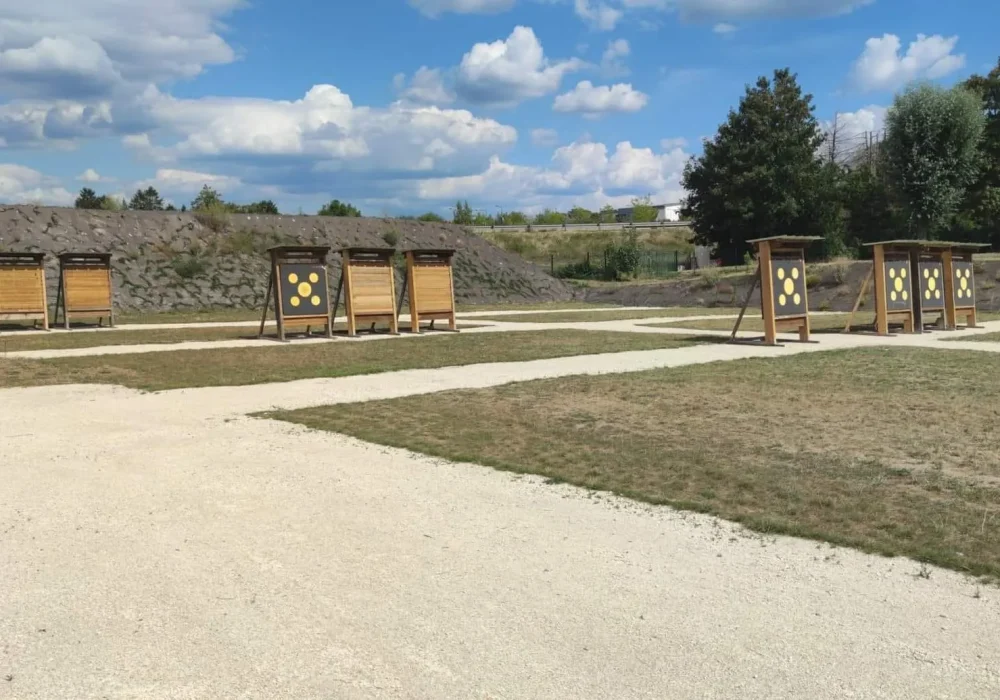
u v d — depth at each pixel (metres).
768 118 48.09
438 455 7.70
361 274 21.78
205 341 19.86
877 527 5.50
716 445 7.96
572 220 100.44
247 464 7.38
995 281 30.83
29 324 25.95
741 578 4.69
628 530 5.54
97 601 4.38
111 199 41.31
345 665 3.70
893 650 3.81
